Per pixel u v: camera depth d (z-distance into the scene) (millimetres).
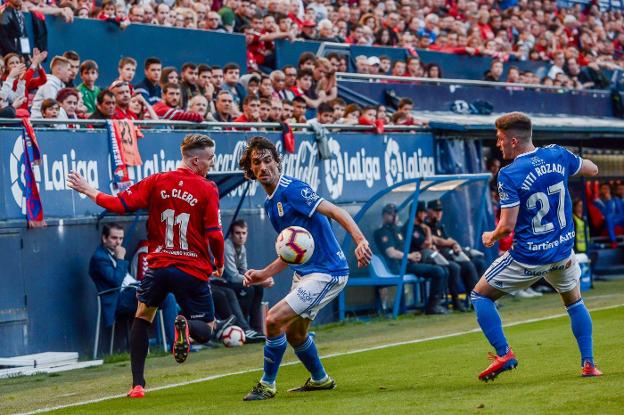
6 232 28953
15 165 29359
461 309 40062
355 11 55125
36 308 29609
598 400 16781
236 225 34094
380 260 39375
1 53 35250
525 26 67375
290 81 43594
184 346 20438
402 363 24750
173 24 42781
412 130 44125
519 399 17422
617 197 59406
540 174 19234
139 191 20922
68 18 38000
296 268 19938
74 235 30891
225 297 32844
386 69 49812
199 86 38750
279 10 49500
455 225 42938
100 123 31812
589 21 74000
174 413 18375
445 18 60656
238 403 19281
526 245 19281
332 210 19469
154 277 20922
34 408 20984
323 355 27812
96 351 30875
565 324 31797
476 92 52906
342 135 40281
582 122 54562
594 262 52375
